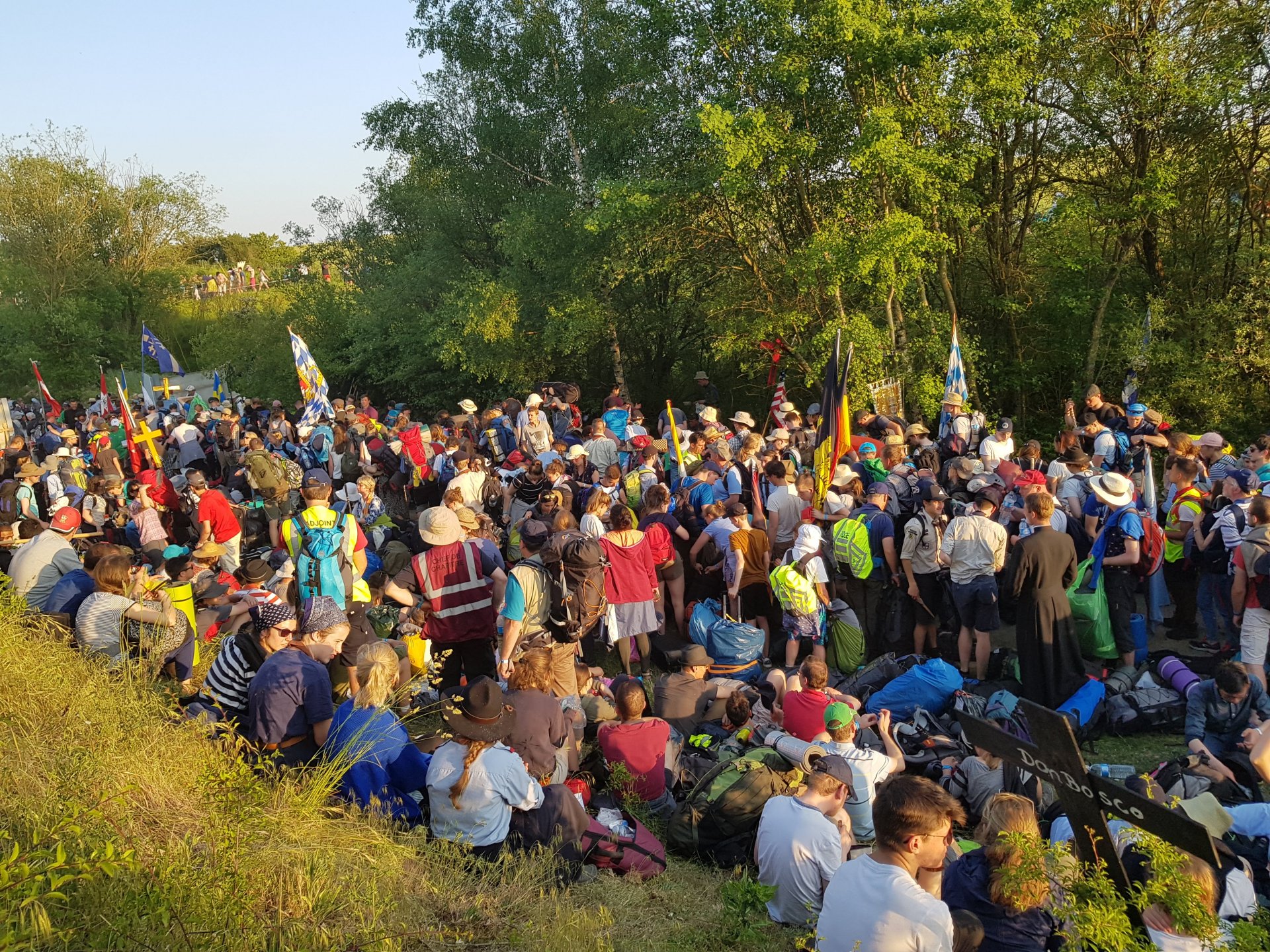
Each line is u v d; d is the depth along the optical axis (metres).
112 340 43.62
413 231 28.02
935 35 14.12
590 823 5.33
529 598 7.28
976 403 16.81
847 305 17.23
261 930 3.52
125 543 12.80
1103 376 17.56
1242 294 16.12
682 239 18.53
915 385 15.84
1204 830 2.97
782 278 17.28
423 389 26.30
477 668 7.57
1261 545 6.91
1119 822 4.00
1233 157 16.56
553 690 6.77
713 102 16.31
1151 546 7.75
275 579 7.54
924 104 15.03
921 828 3.26
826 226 15.83
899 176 14.34
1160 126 16.31
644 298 21.53
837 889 3.34
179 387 30.62
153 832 3.97
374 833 4.54
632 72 20.11
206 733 4.99
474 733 4.90
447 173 24.56
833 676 8.38
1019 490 9.20
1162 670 7.42
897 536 9.28
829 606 8.51
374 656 5.34
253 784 4.32
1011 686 8.02
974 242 18.48
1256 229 17.08
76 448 17.30
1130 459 10.91
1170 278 17.52
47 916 2.98
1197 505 8.55
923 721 6.84
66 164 44.50
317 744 5.09
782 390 15.95
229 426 18.12
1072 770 3.35
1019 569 7.15
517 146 22.77
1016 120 16.70
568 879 4.93
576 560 7.40
